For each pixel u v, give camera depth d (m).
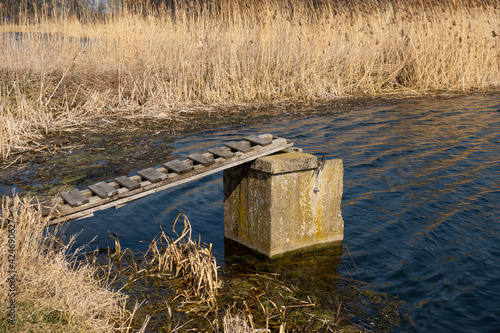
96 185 5.09
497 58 18.36
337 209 5.71
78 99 12.39
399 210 6.74
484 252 5.54
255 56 15.43
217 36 15.28
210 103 13.62
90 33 15.52
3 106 10.34
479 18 18.64
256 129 11.34
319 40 16.72
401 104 14.54
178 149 9.55
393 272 5.12
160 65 14.27
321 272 5.16
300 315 4.29
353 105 14.28
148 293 4.58
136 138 10.27
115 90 12.95
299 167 5.29
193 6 16.19
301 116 12.79
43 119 10.59
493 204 6.93
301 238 5.54
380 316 4.34
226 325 3.84
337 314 4.34
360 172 8.41
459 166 8.73
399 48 17.64
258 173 5.36
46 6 14.80
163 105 12.90
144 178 5.23
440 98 15.53
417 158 9.23
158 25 16.16
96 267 5.05
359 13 18.05
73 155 9.03
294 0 17.39
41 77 12.44
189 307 4.34
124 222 6.40
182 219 6.54
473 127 11.70
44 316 3.57
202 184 7.91
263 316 4.25
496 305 4.52
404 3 18.59
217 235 6.11
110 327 3.71
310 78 15.69
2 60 13.20
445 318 4.32
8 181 7.62
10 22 14.56
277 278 5.03
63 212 4.64
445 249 5.62
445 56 17.33
